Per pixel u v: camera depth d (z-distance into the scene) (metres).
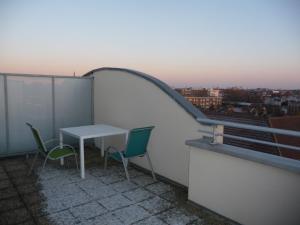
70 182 3.61
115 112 4.96
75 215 2.64
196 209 2.82
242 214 2.41
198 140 2.92
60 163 4.52
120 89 4.75
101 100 5.46
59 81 5.38
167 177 3.72
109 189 3.37
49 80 5.26
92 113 5.88
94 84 5.72
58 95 5.40
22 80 4.93
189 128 3.31
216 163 2.61
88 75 5.95
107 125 4.89
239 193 2.42
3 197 3.08
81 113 5.74
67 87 5.50
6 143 4.84
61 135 4.36
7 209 2.77
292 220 2.03
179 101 3.44
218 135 2.67
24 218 2.57
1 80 4.70
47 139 5.34
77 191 3.29
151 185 3.54
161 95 3.75
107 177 3.84
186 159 3.38
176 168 3.55
